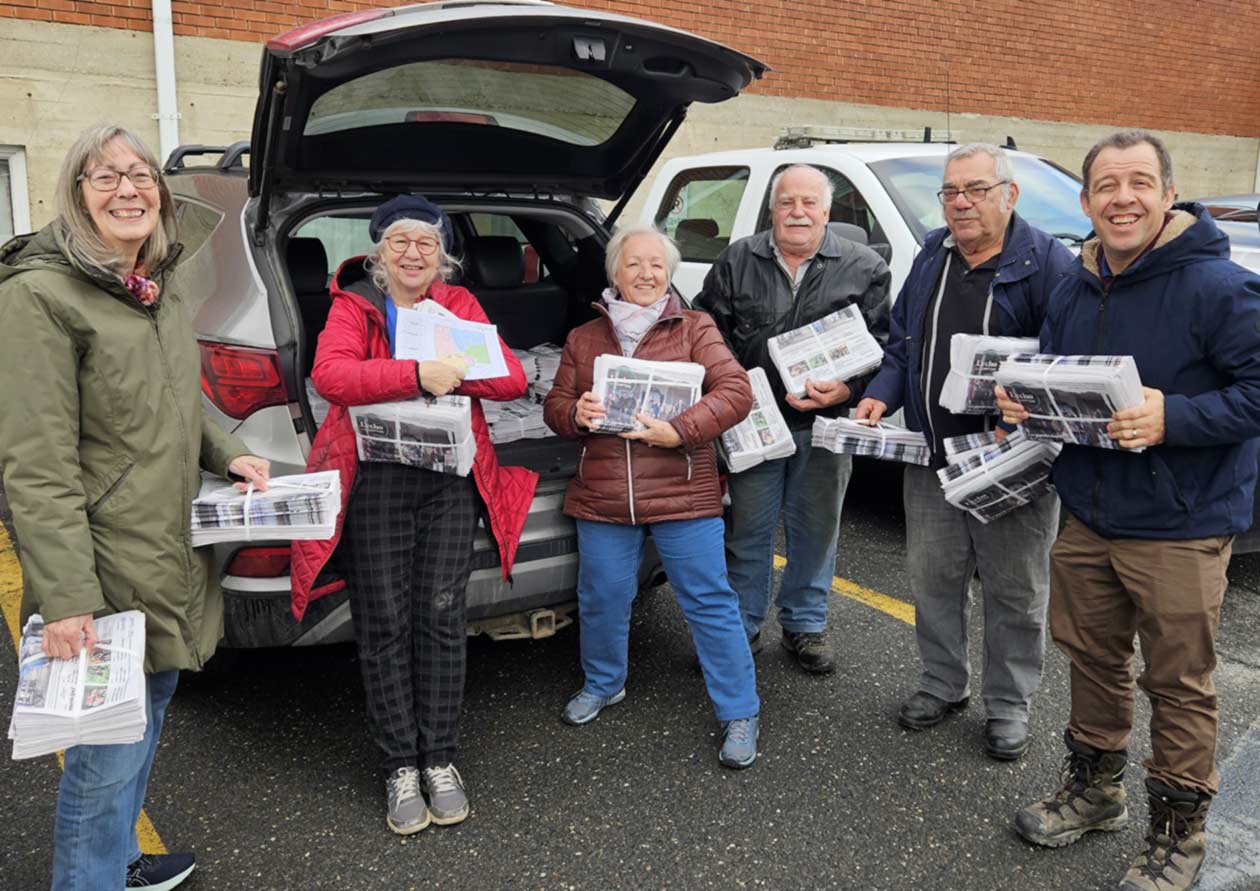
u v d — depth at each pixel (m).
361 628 2.59
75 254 1.78
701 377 2.75
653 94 3.07
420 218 2.51
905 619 3.82
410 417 2.42
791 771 2.81
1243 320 2.08
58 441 1.77
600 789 2.72
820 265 3.20
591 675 3.09
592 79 2.95
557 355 3.85
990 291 2.71
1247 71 12.73
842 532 4.80
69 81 6.57
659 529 2.88
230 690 3.24
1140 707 3.17
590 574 2.92
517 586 2.89
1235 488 2.21
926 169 4.87
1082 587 2.41
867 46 9.68
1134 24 11.48
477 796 2.68
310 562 2.50
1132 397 2.10
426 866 2.40
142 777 2.12
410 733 2.59
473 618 2.88
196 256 3.07
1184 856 2.30
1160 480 2.20
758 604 3.39
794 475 3.28
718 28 8.81
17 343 1.75
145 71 6.80
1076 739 2.52
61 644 1.77
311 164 2.92
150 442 1.90
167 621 1.96
